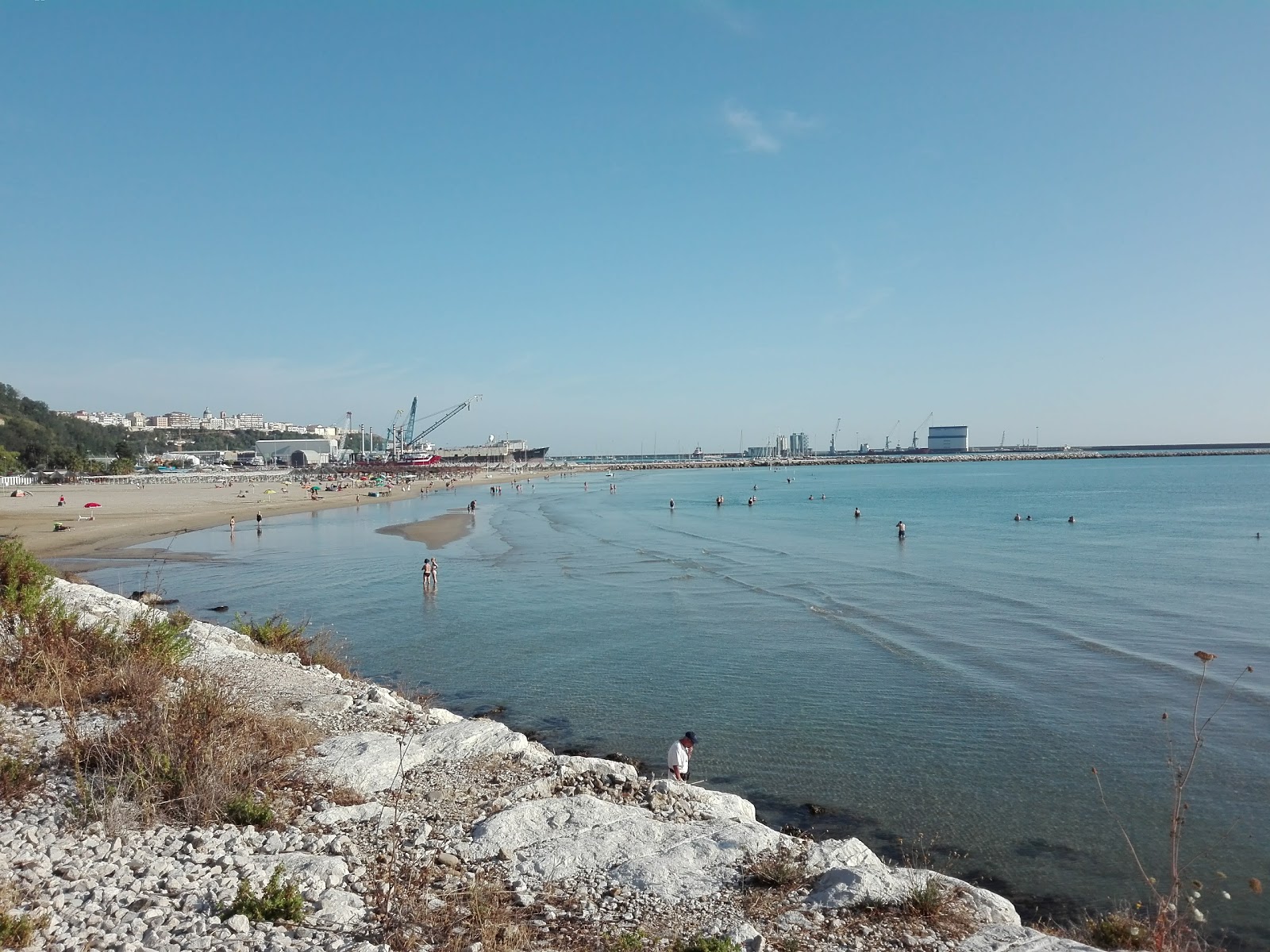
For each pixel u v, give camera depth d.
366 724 11.39
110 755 8.23
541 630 26.67
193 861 6.57
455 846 7.55
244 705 10.33
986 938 6.32
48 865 6.16
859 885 6.94
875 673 21.30
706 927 6.26
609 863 7.36
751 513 85.19
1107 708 18.30
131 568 41.62
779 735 16.59
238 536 59.62
